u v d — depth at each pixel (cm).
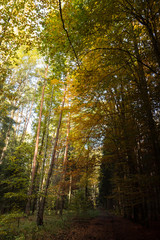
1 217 757
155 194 339
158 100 493
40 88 1866
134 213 402
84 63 748
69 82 949
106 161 739
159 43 485
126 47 601
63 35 566
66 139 965
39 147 1677
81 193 1167
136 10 495
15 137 2228
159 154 412
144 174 422
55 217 1179
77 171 848
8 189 1238
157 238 212
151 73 577
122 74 659
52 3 654
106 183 1316
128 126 595
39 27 728
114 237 285
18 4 708
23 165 1297
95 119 773
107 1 469
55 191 1089
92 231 403
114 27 598
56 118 1623
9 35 761
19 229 802
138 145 513
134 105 585
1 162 1487
